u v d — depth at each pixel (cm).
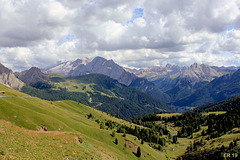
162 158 13038
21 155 3008
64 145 4378
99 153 5025
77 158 3875
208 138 17900
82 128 10656
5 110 7425
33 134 4366
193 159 13000
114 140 10612
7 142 3284
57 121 9000
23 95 15675
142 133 18912
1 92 12081
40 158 3184
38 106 11206
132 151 10412
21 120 7400
